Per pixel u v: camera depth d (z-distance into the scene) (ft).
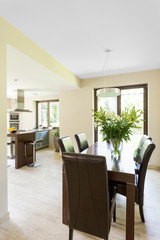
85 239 4.72
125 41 7.18
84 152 7.06
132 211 4.34
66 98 14.57
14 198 7.16
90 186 3.78
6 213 5.60
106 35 6.66
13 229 5.13
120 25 5.94
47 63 8.27
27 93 17.07
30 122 19.97
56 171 10.80
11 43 5.74
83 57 8.95
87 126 13.70
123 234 4.91
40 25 5.87
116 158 6.00
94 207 3.87
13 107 19.35
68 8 5.01
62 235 4.89
